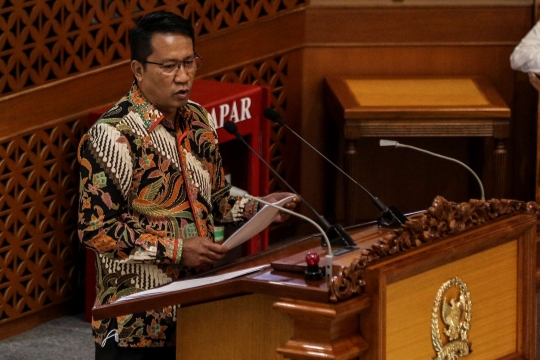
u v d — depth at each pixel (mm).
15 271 12867
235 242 7531
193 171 7965
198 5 14828
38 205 12969
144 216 7734
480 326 7520
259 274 6543
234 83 14203
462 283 7266
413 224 6777
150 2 14008
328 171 16781
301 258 6766
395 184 16984
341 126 15281
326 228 7449
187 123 8070
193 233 7875
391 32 16641
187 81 7734
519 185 17219
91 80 13312
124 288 7734
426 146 16891
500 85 16969
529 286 7914
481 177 16734
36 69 12820
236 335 6848
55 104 12945
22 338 12820
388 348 6621
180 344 7152
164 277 7734
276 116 8906
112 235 7484
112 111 7746
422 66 16797
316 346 6234
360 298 6293
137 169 7660
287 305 6207
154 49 7637
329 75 16625
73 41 13414
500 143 15352
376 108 14992
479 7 16688
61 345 12578
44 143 12922
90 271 12984
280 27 16078
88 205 7543
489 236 7355
